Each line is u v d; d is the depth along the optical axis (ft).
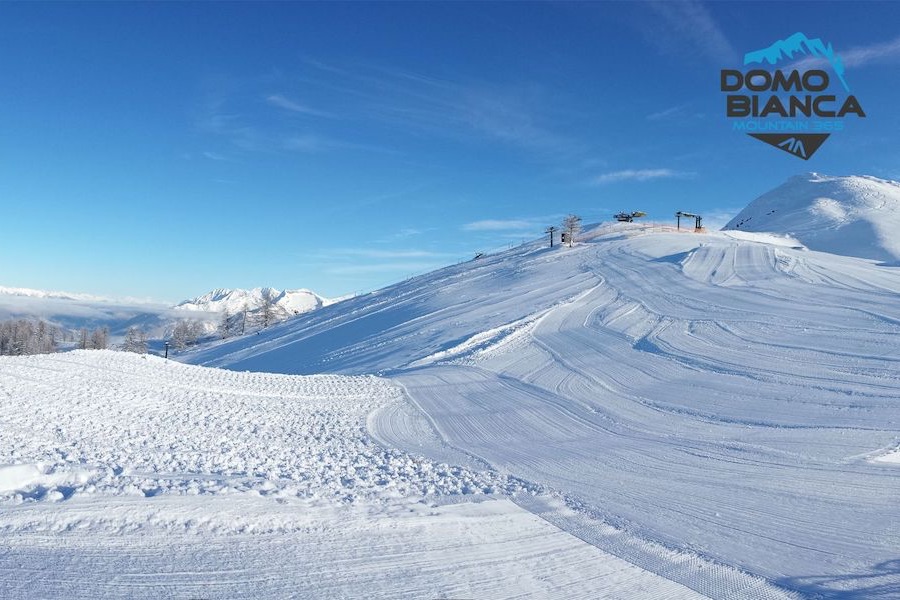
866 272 110.11
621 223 272.92
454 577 17.06
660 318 88.17
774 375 55.21
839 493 27.81
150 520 18.72
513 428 44.60
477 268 211.61
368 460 33.24
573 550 20.15
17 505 18.92
